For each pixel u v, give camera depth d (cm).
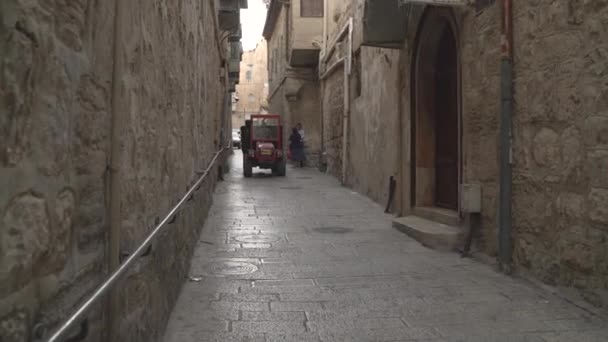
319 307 410
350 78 1392
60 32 153
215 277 495
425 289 460
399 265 548
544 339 346
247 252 608
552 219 444
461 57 623
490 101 553
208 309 400
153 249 294
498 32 534
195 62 569
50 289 150
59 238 156
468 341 343
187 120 486
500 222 513
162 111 334
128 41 233
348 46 1381
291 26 2134
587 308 393
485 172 564
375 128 1094
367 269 531
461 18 620
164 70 339
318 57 2153
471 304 417
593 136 395
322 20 2056
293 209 979
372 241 680
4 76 117
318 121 2334
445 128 774
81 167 177
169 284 369
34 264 137
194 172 562
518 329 363
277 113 2805
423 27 764
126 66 231
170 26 366
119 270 193
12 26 120
